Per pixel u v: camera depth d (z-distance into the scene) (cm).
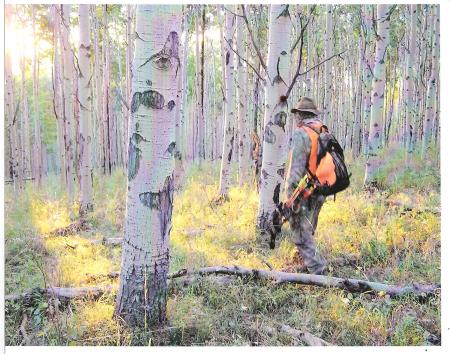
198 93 1405
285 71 481
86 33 673
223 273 363
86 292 338
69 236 554
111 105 1625
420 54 1345
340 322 301
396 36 1552
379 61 743
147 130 269
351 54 1770
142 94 266
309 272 383
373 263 410
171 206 285
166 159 276
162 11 261
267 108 488
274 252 441
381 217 516
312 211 383
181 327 288
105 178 1141
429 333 287
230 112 757
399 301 320
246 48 1192
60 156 1109
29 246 490
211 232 512
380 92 742
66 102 823
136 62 266
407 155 900
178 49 271
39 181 1159
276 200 486
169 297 332
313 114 390
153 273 283
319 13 1394
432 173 745
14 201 764
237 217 592
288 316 322
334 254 425
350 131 1747
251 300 331
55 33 1152
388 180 752
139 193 276
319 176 370
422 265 394
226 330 301
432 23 1259
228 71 768
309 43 1348
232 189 823
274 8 474
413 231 462
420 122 1386
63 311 321
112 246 506
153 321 287
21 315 315
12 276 396
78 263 430
